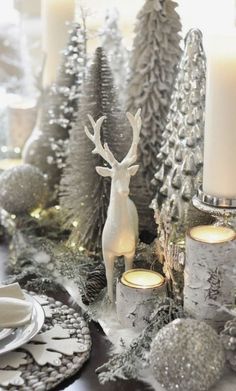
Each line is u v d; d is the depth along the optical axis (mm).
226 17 1674
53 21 1533
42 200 1471
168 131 1258
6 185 1434
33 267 1293
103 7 1729
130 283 1091
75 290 1225
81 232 1315
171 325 934
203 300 1036
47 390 955
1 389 947
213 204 1083
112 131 1288
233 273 1024
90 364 1019
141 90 1365
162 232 1147
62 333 1075
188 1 1718
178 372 899
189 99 1199
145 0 1350
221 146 1065
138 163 1360
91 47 1642
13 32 2207
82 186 1302
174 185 1190
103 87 1285
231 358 959
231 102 1047
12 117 1679
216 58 1040
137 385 972
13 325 1027
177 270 1101
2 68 2209
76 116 1409
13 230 1442
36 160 1514
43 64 1578
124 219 1133
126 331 1093
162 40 1346
